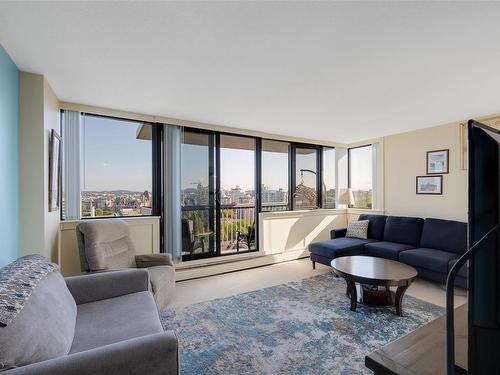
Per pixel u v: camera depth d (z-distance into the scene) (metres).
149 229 3.46
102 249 2.54
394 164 4.52
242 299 2.86
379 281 2.43
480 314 0.62
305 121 3.72
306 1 1.37
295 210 4.83
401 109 3.17
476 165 0.63
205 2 1.38
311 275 3.74
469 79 2.31
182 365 1.77
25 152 2.15
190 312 2.54
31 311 1.12
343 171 5.42
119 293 1.95
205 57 1.95
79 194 2.98
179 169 3.63
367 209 4.99
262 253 4.38
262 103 2.96
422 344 0.92
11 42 1.74
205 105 3.03
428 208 4.04
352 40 1.73
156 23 1.56
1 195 1.77
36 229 2.19
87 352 1.03
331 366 1.76
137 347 1.08
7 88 1.88
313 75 2.24
